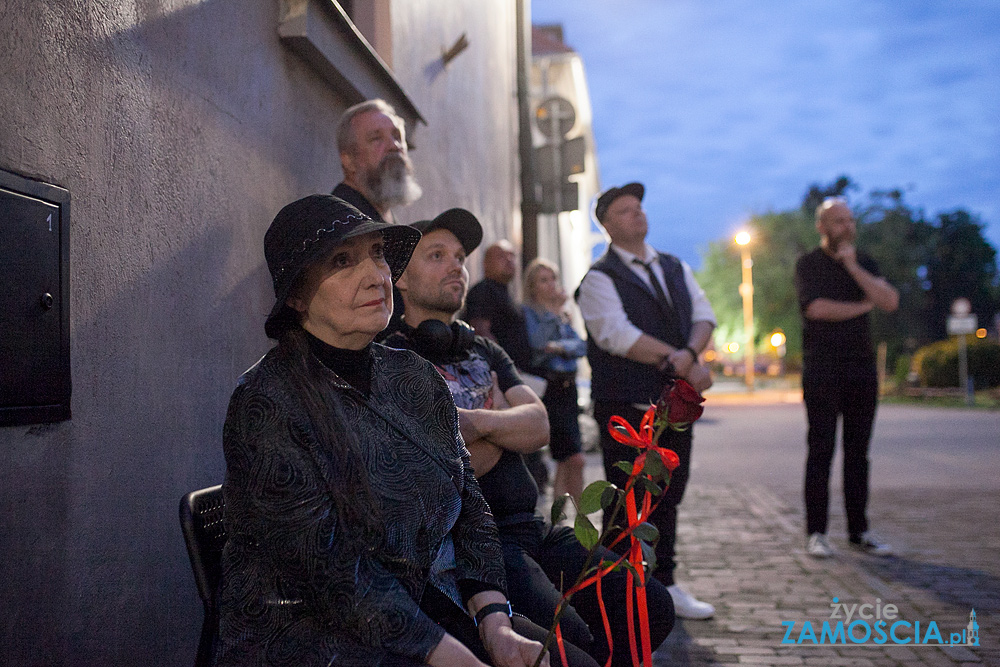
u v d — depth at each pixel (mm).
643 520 1768
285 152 3277
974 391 28516
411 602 1513
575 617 2092
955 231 64375
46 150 1733
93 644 1866
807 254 5246
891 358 51750
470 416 2238
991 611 3879
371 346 1782
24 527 1638
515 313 5445
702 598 4168
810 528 5113
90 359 1888
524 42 8633
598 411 4004
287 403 1509
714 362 65188
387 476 1593
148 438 2152
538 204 8688
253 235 2928
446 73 6629
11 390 1585
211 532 1838
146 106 2178
